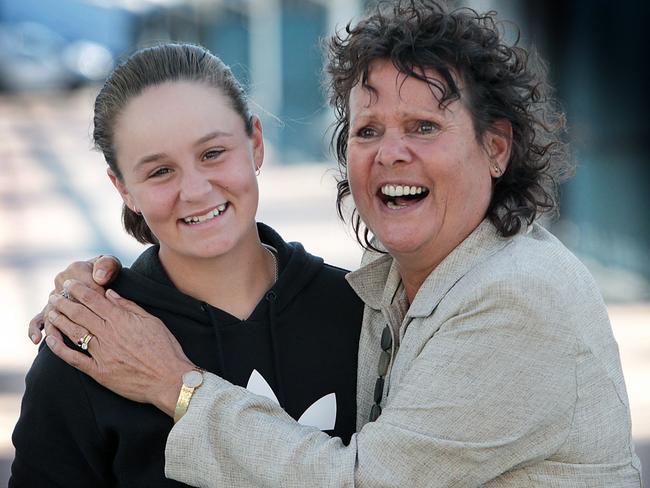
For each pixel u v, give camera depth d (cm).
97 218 1451
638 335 852
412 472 284
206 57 309
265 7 1997
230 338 317
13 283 1082
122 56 315
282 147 1969
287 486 286
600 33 1085
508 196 315
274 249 340
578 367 288
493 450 283
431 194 303
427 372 289
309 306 329
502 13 1088
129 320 307
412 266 317
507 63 309
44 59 3578
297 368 321
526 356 283
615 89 1095
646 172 1068
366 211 312
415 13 302
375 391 318
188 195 298
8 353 855
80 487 312
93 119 315
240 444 291
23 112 3083
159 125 296
